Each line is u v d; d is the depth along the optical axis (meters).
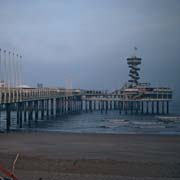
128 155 39.94
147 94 141.62
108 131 72.88
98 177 29.59
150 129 77.88
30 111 91.88
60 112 129.75
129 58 151.88
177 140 51.91
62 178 29.05
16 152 41.16
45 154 39.97
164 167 33.31
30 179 28.47
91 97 154.75
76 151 42.12
